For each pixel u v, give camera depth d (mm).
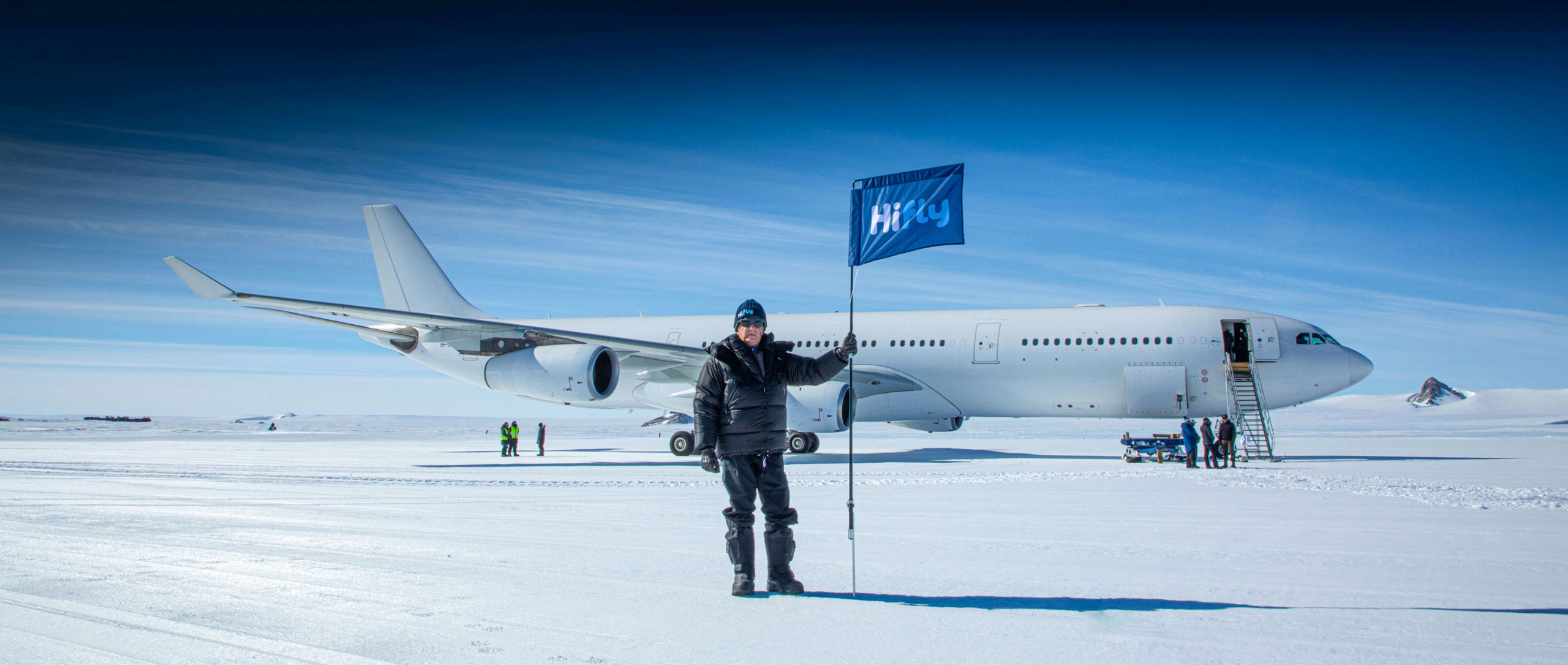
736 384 4184
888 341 21453
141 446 29562
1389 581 4516
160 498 9516
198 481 12461
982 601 3992
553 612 3734
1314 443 29297
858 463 17438
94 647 3166
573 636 3312
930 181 5238
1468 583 4453
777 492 4211
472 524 7172
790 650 3092
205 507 8516
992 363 20375
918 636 3307
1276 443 28953
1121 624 3488
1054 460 18578
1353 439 32812
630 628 3451
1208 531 6703
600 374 18906
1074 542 6105
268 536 6285
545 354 18500
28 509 8156
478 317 25359
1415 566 5012
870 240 5398
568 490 11148
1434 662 2906
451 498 9836
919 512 8234
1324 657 2973
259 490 10812
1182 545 5922
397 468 16625
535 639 3270
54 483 11797
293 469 15617
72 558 5230
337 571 4805
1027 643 3184
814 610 3771
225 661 2979
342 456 22031
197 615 3689
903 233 5281
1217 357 18828
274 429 59094
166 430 63281
